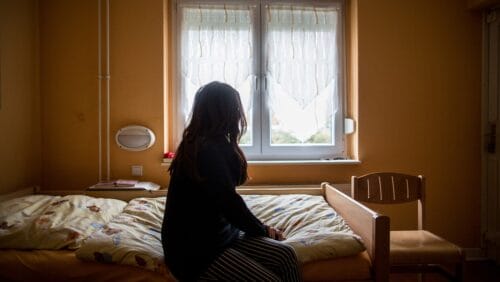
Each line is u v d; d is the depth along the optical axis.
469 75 2.56
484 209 2.58
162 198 2.08
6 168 2.04
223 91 1.21
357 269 1.40
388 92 2.51
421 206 2.04
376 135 2.50
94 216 1.69
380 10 2.50
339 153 2.64
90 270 1.37
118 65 2.38
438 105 2.54
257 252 1.21
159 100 2.40
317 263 1.41
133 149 2.35
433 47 2.54
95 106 2.39
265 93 2.58
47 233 1.47
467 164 2.57
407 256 1.63
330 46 2.59
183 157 1.14
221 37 2.51
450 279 1.70
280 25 2.55
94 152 2.39
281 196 2.13
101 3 2.37
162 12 2.39
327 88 2.59
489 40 2.54
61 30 2.37
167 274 1.32
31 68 2.27
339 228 1.61
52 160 2.38
